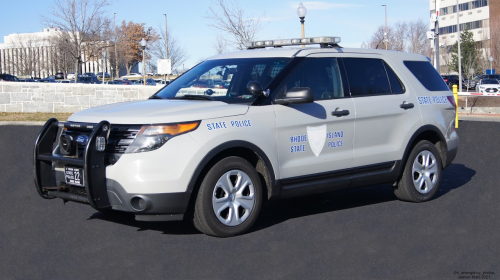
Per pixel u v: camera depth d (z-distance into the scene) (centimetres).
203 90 622
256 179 562
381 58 700
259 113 570
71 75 5359
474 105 2892
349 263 477
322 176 619
